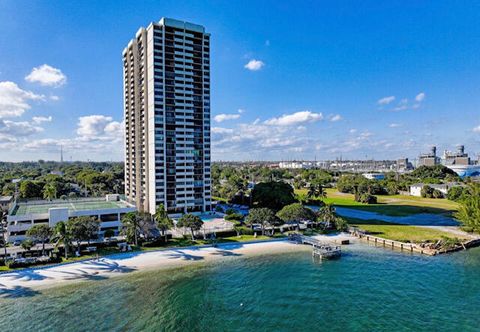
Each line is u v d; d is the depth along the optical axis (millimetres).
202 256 69875
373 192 178125
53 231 66938
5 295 50125
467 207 91000
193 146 113938
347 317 44156
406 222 104000
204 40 116688
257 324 42406
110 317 43875
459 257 70688
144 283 55438
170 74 110125
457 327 41562
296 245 78938
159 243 75875
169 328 41281
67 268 61125
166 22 108875
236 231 86188
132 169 126375
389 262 67188
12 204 99562
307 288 53938
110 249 71562
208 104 117625
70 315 44250
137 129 120000
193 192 114500
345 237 87625
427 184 180750
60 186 151125
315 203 142750
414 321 43031
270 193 120500
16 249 70812
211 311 45938
